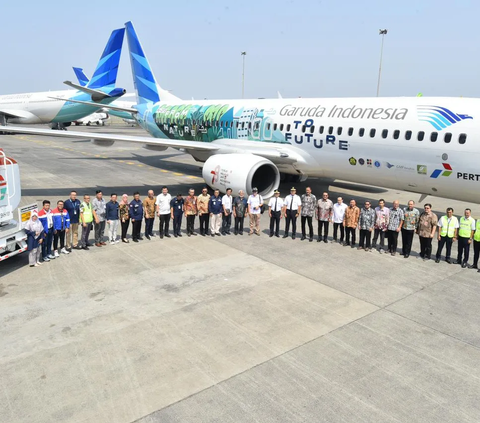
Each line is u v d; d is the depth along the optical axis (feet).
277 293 28.17
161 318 24.40
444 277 31.71
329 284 29.91
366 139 45.75
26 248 32.73
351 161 48.14
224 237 41.83
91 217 36.68
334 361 20.34
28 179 71.97
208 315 24.84
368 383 18.71
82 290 28.17
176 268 32.65
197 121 71.05
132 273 31.42
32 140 163.63
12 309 25.26
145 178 74.74
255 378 18.92
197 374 19.16
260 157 50.24
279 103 58.18
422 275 32.07
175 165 92.99
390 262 35.01
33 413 16.53
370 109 46.93
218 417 16.43
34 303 26.13
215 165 52.11
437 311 25.94
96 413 16.58
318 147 50.98
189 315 24.81
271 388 18.24
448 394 18.10
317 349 21.36
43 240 32.94
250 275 31.40
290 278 30.94
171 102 82.17
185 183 70.28
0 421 16.06
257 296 27.63
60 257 34.78
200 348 21.30
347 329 23.45
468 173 38.45
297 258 35.58
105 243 38.81
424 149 40.98
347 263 34.53
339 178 53.06
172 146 58.03
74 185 67.05
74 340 21.89
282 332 22.99
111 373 19.13
